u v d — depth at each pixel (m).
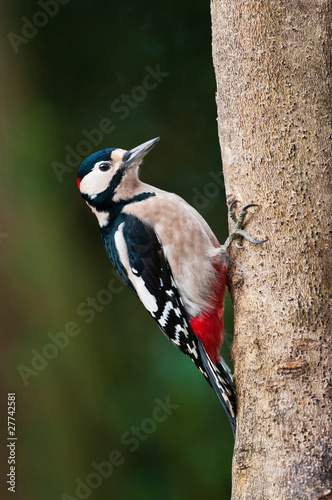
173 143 13.25
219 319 6.95
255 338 5.44
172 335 7.35
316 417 5.04
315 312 5.25
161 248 7.14
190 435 11.54
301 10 5.60
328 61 5.57
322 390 5.09
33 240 11.82
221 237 12.91
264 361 5.34
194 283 6.91
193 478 11.41
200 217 7.21
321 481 4.88
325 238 5.37
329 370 5.14
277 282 5.41
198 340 7.04
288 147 5.52
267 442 5.15
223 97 5.97
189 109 13.33
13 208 11.83
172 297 7.10
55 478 10.95
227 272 6.75
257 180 5.65
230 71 5.88
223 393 6.75
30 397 11.15
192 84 13.34
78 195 12.69
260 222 5.60
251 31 5.72
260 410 5.27
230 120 5.89
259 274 5.52
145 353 12.38
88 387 11.68
